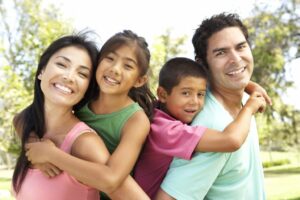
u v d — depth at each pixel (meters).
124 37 2.43
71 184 2.23
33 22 13.91
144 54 2.45
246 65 2.47
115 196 2.20
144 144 2.43
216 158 2.22
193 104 2.46
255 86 2.75
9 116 11.62
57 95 2.34
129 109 2.40
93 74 2.48
